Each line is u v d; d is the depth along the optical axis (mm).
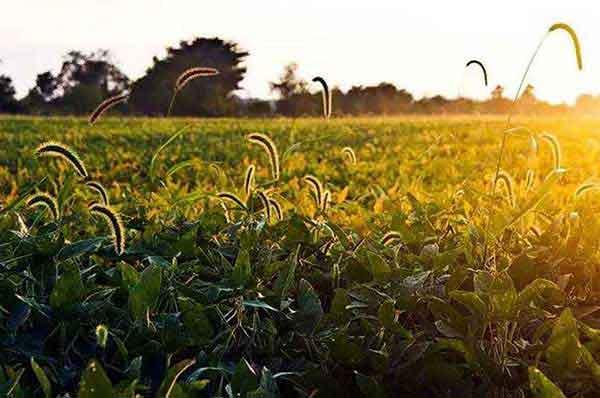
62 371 2523
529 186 4391
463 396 2576
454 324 2748
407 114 43906
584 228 3613
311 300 2951
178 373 2145
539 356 2602
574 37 2535
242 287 2965
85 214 4098
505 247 3617
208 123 31641
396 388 2656
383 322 2711
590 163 11930
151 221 4062
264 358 2846
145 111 53750
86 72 55438
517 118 27312
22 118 34531
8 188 11984
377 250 3547
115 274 3102
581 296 3379
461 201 4613
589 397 2602
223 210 4355
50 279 2990
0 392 2227
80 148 20188
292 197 7590
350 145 20703
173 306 2934
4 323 2713
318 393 2613
